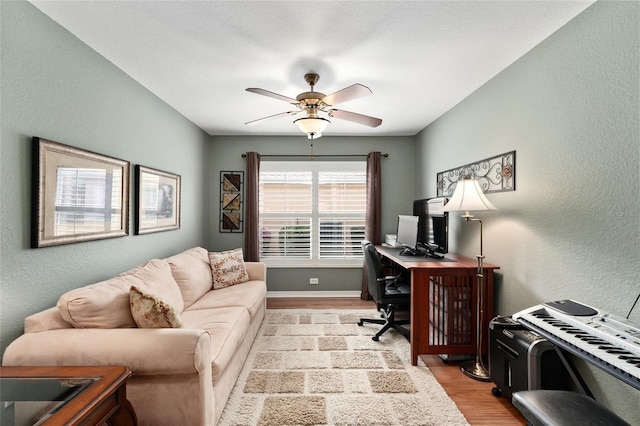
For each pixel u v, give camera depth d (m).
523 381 1.87
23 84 1.63
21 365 1.45
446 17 1.82
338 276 4.68
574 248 1.85
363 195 4.71
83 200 2.02
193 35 1.99
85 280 2.07
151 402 1.54
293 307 4.06
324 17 1.81
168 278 2.42
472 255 3.00
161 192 3.08
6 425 1.01
